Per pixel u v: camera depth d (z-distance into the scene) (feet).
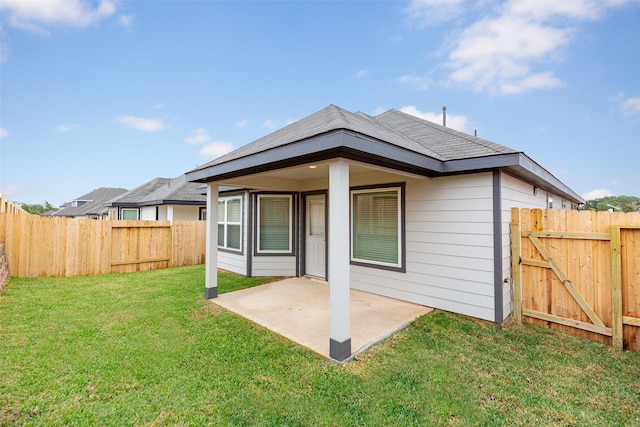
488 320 14.89
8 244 23.67
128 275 26.81
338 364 10.64
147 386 9.18
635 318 11.96
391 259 18.97
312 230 25.40
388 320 14.98
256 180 21.31
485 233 15.05
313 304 17.76
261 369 10.25
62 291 20.45
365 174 20.18
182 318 15.19
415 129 21.67
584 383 9.59
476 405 8.43
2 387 8.92
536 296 14.78
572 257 13.74
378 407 8.29
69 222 26.18
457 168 15.07
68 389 8.91
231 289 21.47
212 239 19.17
